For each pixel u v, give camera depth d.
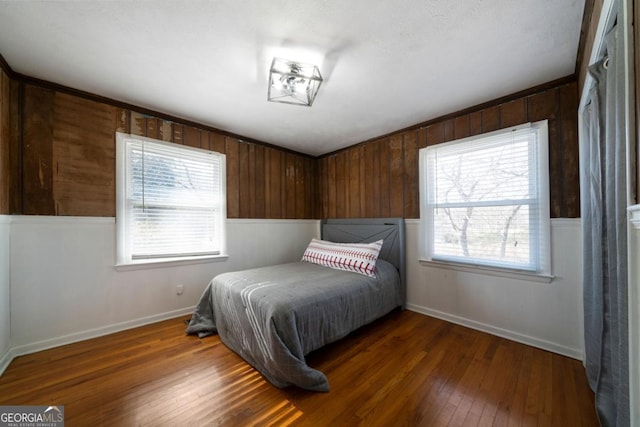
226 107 2.45
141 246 2.50
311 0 1.26
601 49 1.21
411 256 2.90
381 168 3.22
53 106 2.05
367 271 2.52
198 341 2.17
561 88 1.97
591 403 1.42
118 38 1.53
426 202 2.77
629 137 0.88
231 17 1.37
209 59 1.74
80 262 2.15
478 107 2.38
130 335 2.26
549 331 2.00
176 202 2.73
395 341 2.16
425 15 1.36
